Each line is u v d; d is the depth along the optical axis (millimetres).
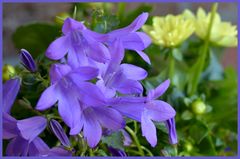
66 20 292
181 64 464
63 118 294
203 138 419
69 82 299
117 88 312
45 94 291
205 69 490
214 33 455
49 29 425
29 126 309
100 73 304
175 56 438
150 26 438
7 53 762
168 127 331
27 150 323
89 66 292
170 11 805
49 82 330
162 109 319
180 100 428
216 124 458
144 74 319
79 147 333
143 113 310
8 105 324
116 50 308
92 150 339
